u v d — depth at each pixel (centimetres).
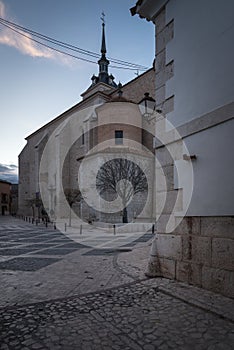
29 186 5294
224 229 445
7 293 498
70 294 486
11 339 310
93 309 405
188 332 322
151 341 301
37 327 343
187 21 554
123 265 730
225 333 317
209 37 497
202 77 510
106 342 301
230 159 443
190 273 511
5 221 3941
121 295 471
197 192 505
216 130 474
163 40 634
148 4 641
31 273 665
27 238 1598
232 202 432
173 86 587
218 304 400
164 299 444
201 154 504
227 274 435
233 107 441
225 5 466
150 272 592
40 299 459
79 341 304
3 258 893
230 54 452
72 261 827
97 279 594
